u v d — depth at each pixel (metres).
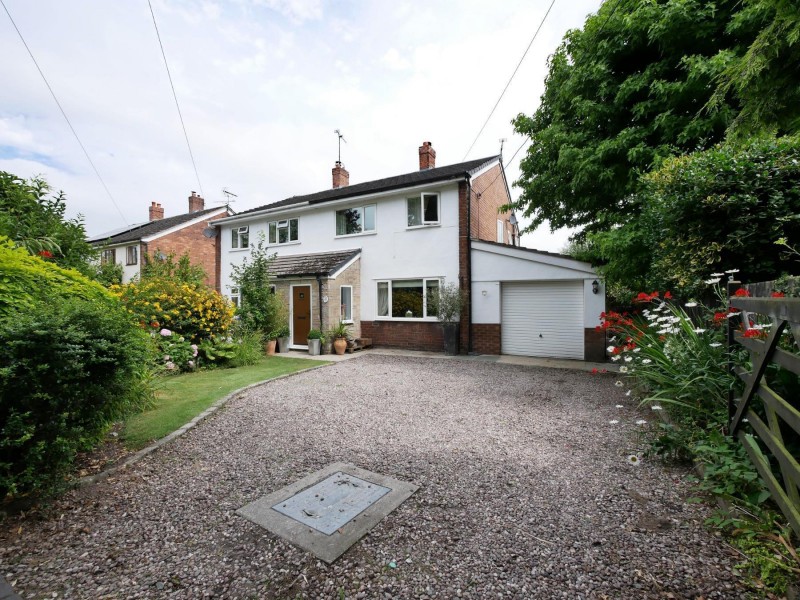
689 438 3.14
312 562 2.04
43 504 2.53
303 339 12.23
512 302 10.64
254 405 5.29
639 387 5.29
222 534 2.31
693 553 2.01
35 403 2.47
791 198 4.36
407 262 11.86
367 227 12.77
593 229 9.77
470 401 5.55
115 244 21.06
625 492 2.72
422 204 11.40
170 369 7.01
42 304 3.08
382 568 2.00
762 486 2.26
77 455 3.43
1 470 2.42
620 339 6.67
